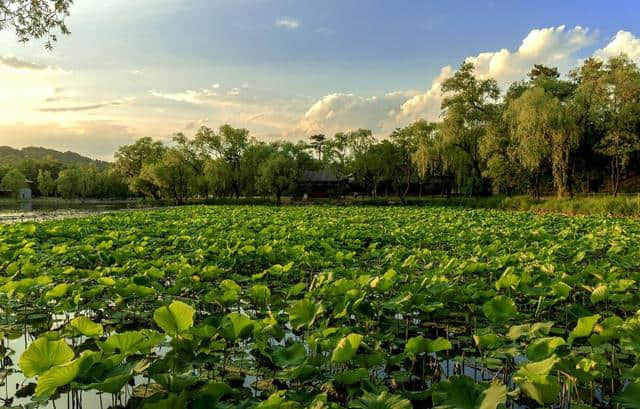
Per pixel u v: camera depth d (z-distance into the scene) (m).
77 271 7.36
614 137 33.69
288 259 9.18
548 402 3.08
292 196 66.25
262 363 5.11
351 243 11.59
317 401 3.12
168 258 8.91
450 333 6.06
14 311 6.88
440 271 7.25
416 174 59.72
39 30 12.04
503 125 36.69
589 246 10.13
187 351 4.08
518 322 6.21
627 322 4.27
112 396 4.50
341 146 59.44
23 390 4.67
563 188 32.69
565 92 36.31
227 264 8.55
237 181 59.12
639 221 18.59
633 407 3.06
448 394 3.21
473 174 46.38
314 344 4.21
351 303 5.42
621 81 32.12
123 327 6.35
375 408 3.12
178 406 2.98
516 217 21.84
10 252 9.15
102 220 18.89
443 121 39.53
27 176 103.31
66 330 5.00
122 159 70.56
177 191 62.88
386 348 5.54
